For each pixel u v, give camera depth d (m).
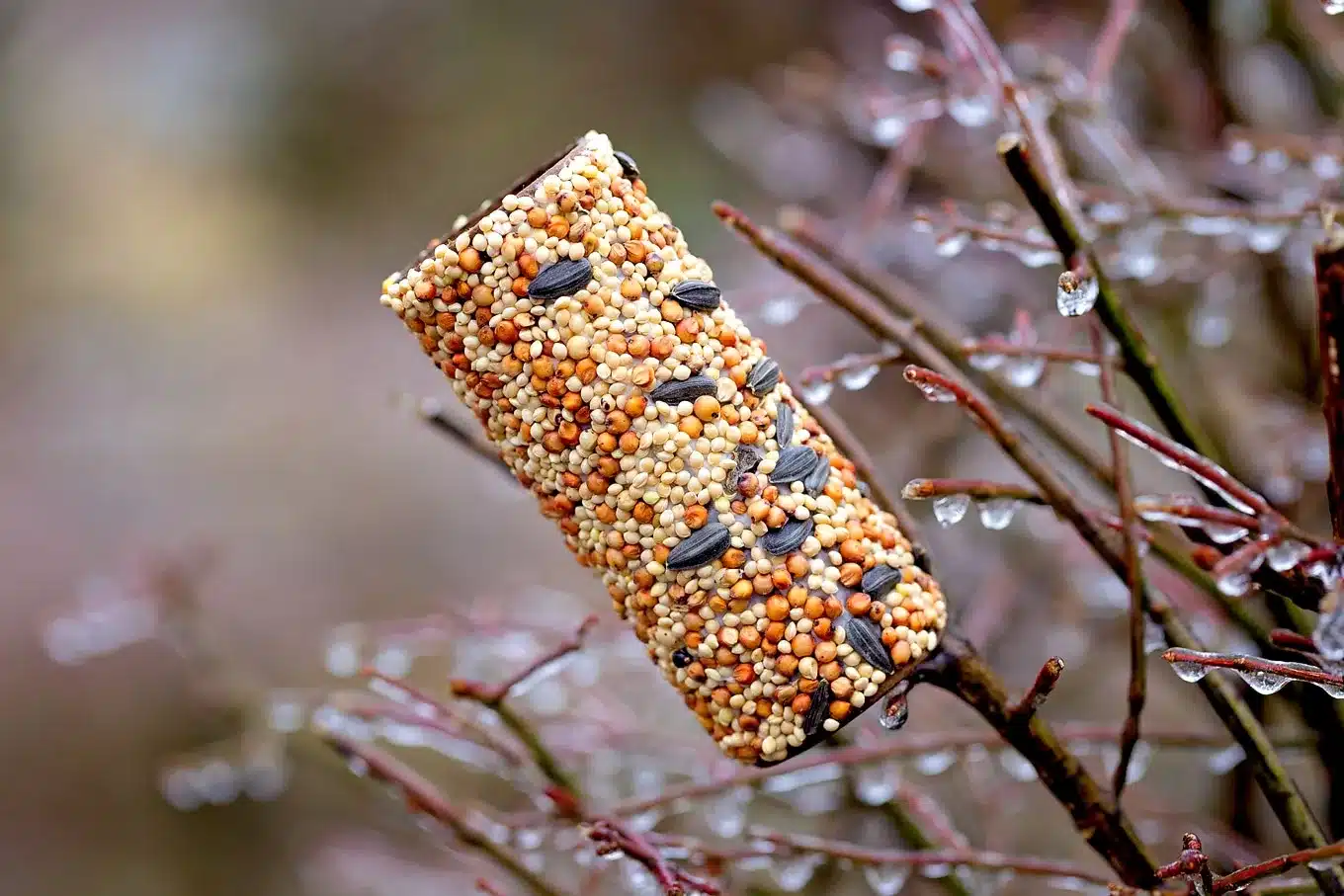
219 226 2.74
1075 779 0.86
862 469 0.86
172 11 2.78
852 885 1.06
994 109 0.94
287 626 1.98
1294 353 1.12
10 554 2.10
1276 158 0.99
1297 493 1.04
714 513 0.83
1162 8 1.24
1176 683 1.18
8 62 2.61
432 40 2.71
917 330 0.91
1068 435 0.93
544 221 0.82
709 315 0.83
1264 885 0.87
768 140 1.69
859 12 1.75
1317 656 0.82
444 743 0.97
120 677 1.97
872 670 0.83
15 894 1.78
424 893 1.23
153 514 2.19
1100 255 0.97
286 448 2.34
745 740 0.84
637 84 2.47
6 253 2.59
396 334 2.58
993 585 1.12
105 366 2.50
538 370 0.82
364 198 2.77
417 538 2.15
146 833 1.84
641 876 0.90
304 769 1.51
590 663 1.01
